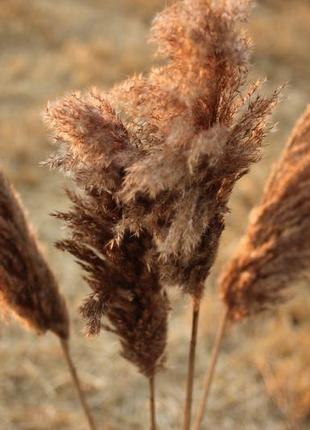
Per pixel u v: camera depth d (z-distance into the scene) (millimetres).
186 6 832
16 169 2809
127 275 972
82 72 3756
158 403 1798
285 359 1879
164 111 854
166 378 1874
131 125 878
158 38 844
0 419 1720
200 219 876
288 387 1776
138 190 865
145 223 891
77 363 1910
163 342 1045
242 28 848
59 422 1715
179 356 1938
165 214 884
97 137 865
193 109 851
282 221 1031
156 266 967
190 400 1120
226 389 1825
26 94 3559
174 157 841
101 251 950
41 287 1088
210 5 830
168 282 934
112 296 975
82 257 963
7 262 1062
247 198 2564
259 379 1852
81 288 2184
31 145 2918
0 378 1839
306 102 3654
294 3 5215
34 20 4523
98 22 4703
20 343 1953
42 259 1088
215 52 834
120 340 1052
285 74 4051
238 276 1081
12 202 1054
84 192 917
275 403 1774
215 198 885
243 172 891
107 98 880
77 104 869
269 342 1921
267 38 4387
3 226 1049
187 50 840
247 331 2012
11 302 1087
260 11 4973
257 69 4066
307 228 1023
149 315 1013
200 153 848
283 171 1027
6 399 1785
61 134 879
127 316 1016
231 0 830
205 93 848
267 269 1057
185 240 875
